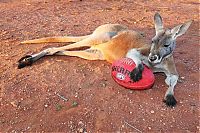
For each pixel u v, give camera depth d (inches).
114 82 49.6
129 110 44.3
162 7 90.4
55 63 53.8
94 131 41.0
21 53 56.8
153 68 51.8
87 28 68.5
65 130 41.1
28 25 68.5
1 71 51.5
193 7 93.3
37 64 53.4
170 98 45.9
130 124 42.1
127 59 48.3
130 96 46.9
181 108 45.4
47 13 76.9
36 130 41.1
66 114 43.1
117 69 47.7
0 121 42.3
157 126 42.1
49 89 47.6
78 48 57.9
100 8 83.9
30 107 44.4
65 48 55.7
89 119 42.5
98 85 48.7
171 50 51.1
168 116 43.8
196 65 56.7
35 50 57.9
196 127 42.5
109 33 54.4
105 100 45.8
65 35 64.2
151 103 45.9
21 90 47.3
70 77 50.3
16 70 51.8
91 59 55.2
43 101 45.3
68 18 74.4
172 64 51.6
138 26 72.4
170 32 51.5
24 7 80.7
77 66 53.3
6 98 45.7
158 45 49.9
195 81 51.9
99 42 54.5
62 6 83.1
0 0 86.3
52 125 41.7
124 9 84.8
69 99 45.7
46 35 63.9
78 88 47.9
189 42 65.6
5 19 71.4
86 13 79.0
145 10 85.4
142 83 47.2
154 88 49.3
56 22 71.2
